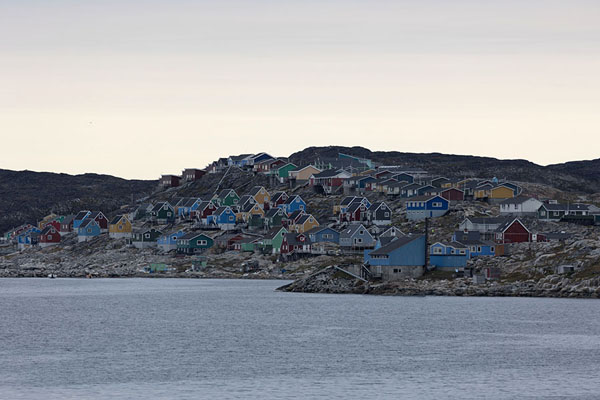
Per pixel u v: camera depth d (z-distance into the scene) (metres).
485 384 174.75
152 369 190.50
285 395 166.62
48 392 168.88
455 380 178.50
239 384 175.50
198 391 169.62
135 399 163.50
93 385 174.62
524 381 177.00
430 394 167.12
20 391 169.62
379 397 165.00
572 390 169.50
